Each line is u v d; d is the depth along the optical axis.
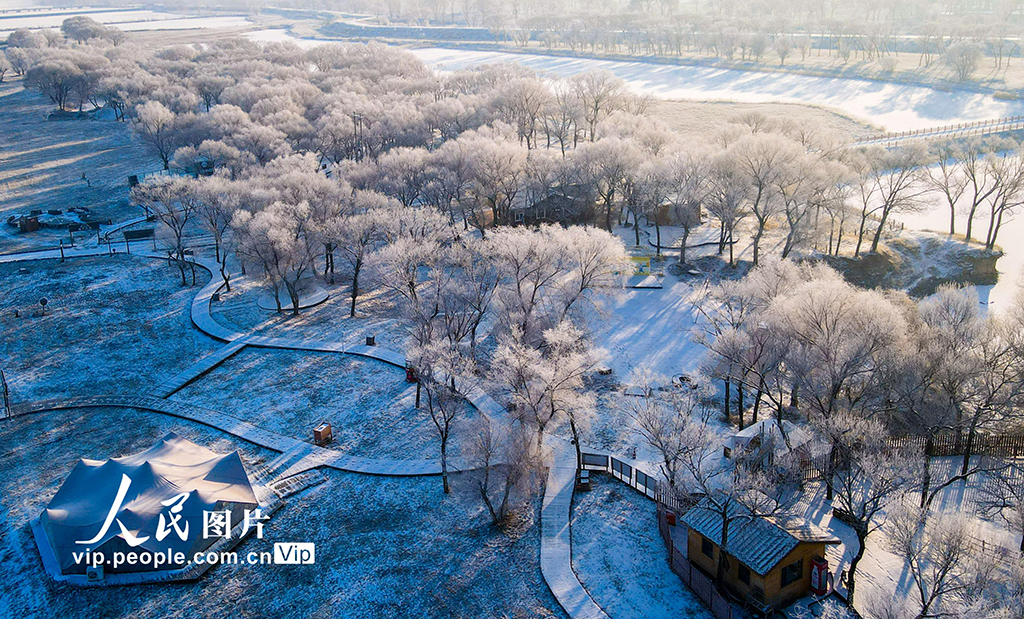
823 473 50.97
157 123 149.12
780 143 93.38
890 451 50.22
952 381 54.38
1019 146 125.44
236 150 129.12
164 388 69.25
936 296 71.88
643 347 75.69
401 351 75.50
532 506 51.88
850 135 152.50
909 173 103.50
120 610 43.25
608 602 43.09
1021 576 36.38
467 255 73.88
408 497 53.12
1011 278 93.94
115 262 103.75
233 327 82.31
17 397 68.00
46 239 115.75
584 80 169.00
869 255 96.94
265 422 63.22
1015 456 54.44
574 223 111.44
